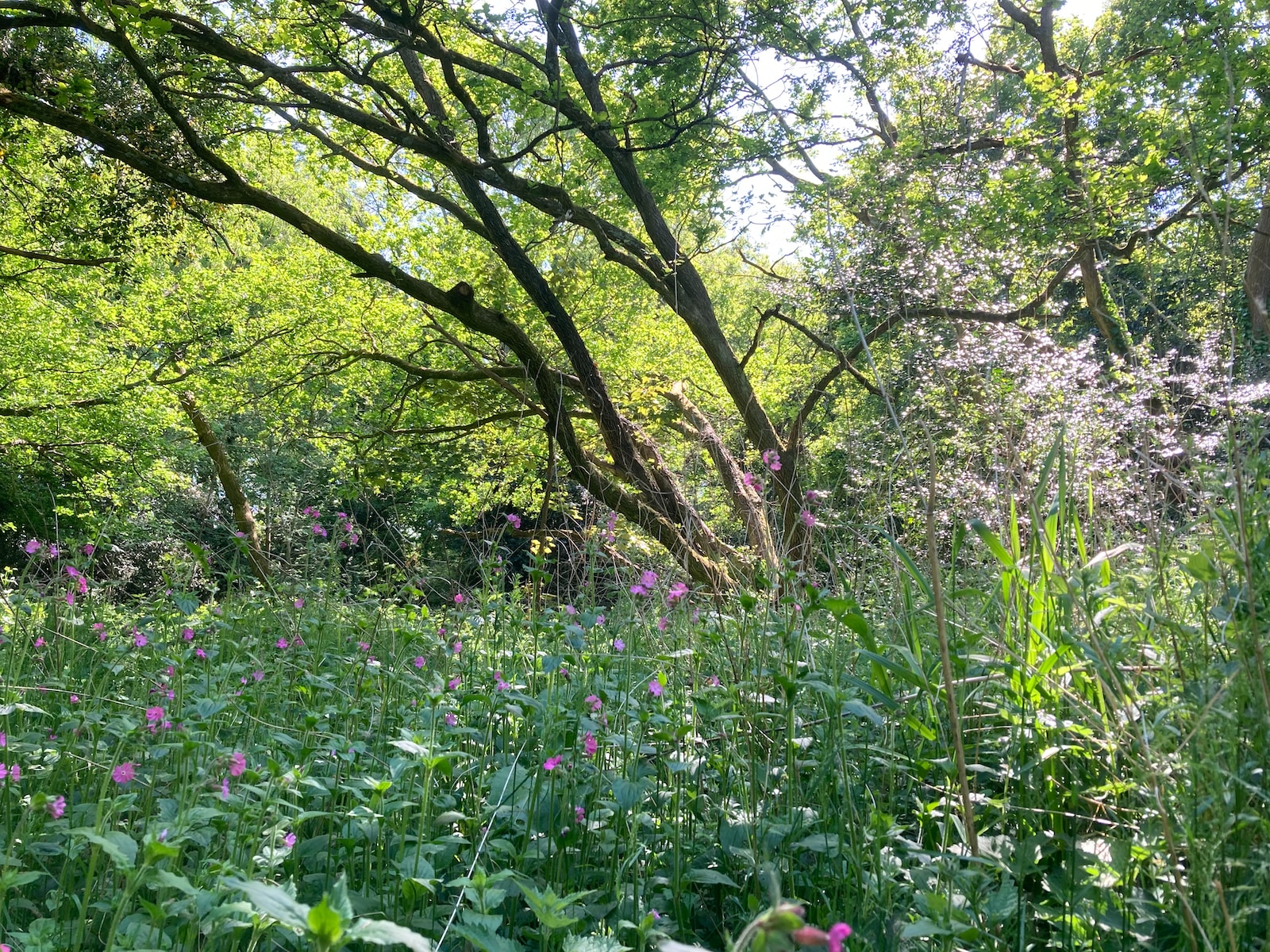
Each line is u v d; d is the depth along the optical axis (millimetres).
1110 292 4234
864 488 4508
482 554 5559
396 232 13703
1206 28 8172
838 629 3236
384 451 13469
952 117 9141
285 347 13750
